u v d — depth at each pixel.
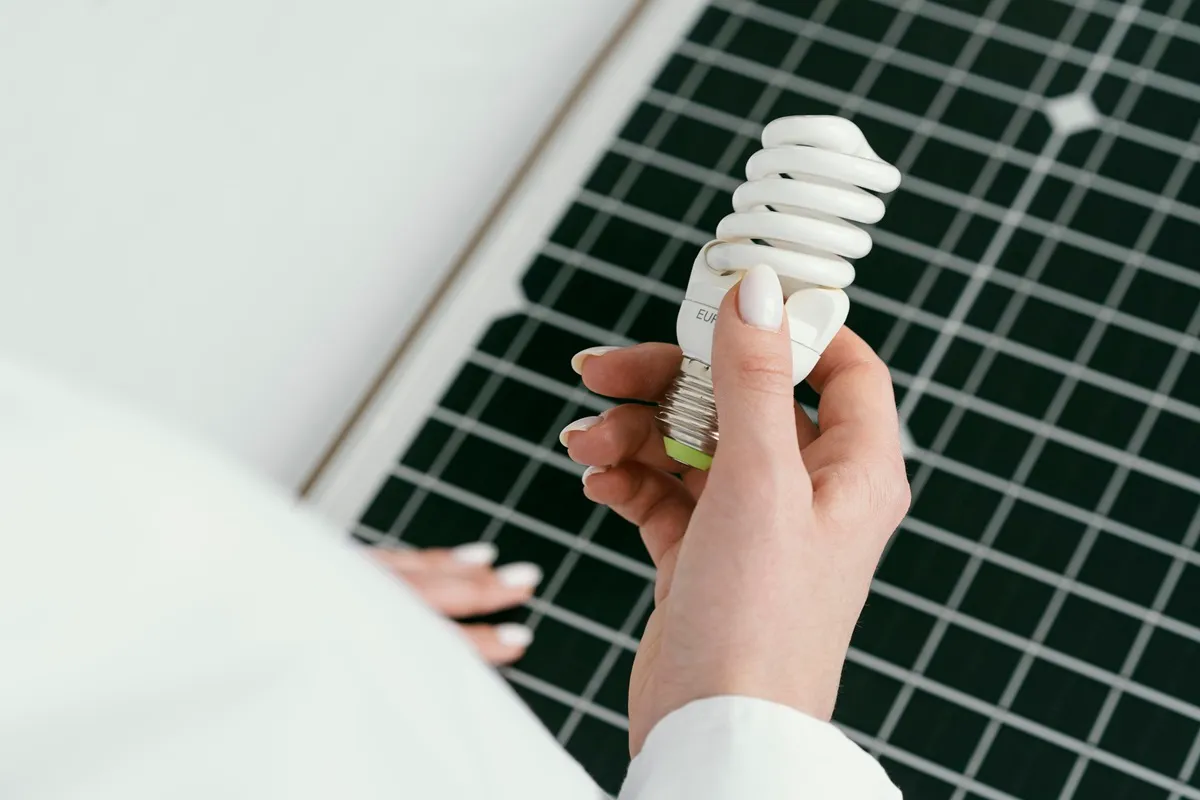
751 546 0.85
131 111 1.37
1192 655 1.79
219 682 0.35
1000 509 1.86
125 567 0.34
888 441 1.04
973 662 1.81
